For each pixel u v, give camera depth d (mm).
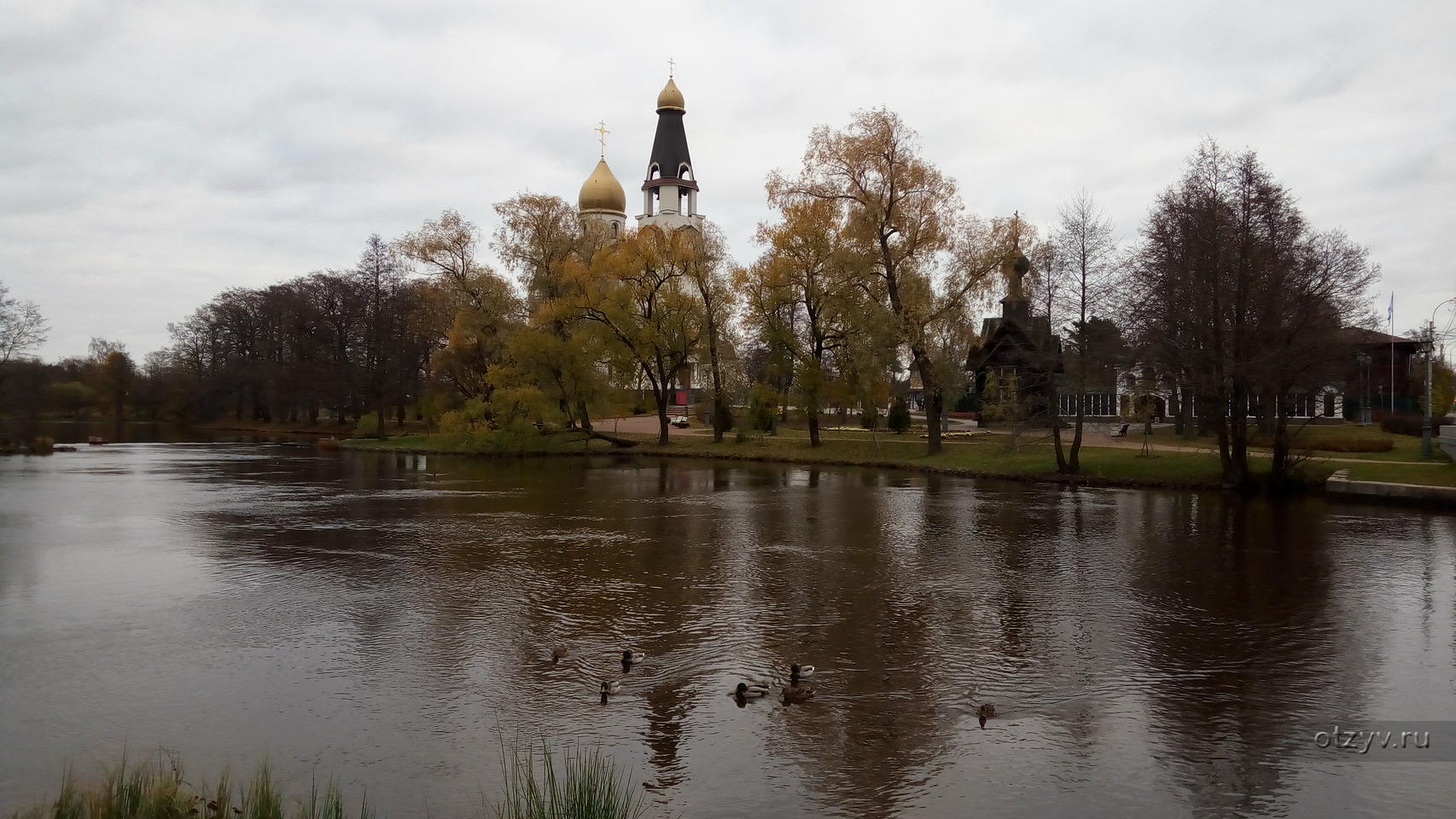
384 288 74688
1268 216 32188
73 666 12664
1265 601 16359
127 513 28281
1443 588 17344
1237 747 9898
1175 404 56875
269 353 93250
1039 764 9469
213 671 12422
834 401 53000
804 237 48500
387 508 29609
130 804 7918
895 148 45000
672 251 54625
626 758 9562
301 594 16859
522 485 37344
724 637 13953
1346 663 12742
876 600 16391
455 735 10180
